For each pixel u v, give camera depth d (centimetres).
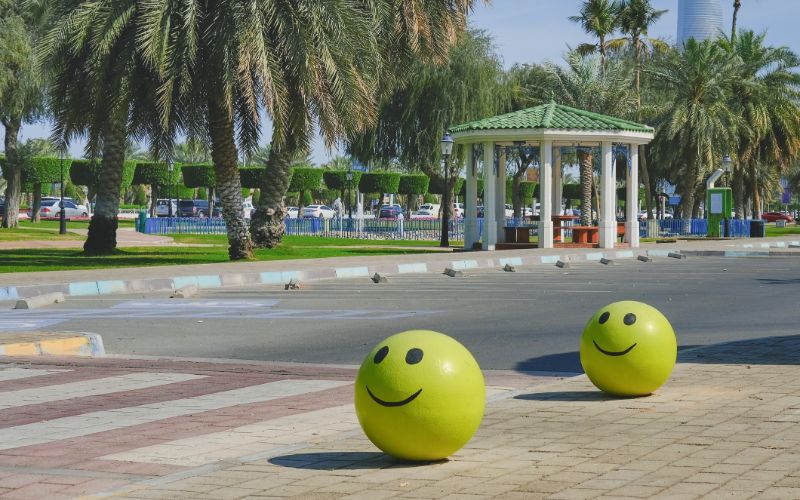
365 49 2816
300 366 1138
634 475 605
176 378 1056
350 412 862
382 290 2178
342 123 2781
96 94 2728
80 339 1288
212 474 638
